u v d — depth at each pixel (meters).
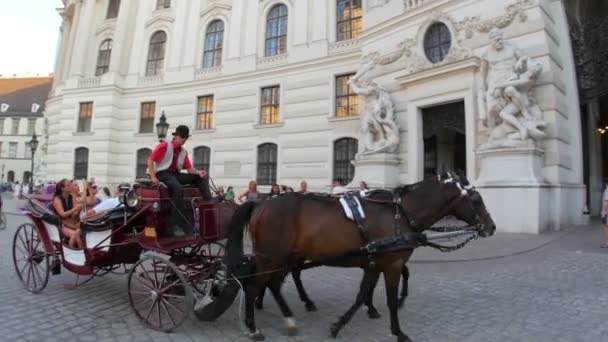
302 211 4.59
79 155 27.73
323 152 20.70
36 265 6.56
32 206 6.48
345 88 20.73
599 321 5.00
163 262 4.83
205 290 5.48
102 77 27.45
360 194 4.83
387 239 4.41
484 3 13.62
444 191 4.75
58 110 30.70
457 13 14.20
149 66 27.84
